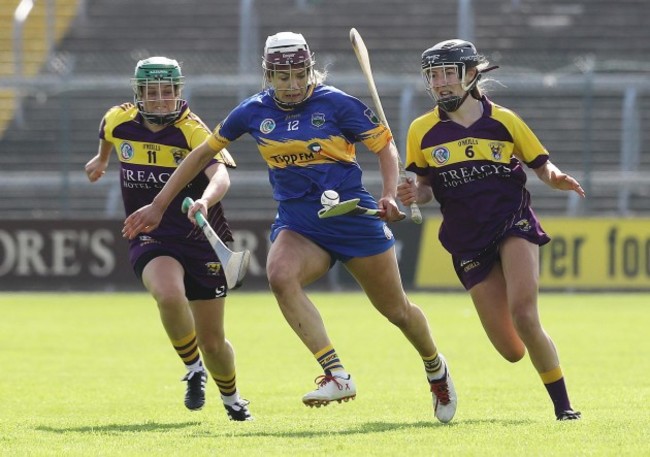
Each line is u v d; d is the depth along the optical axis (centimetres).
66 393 3288
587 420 2503
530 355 2530
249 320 5688
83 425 2603
